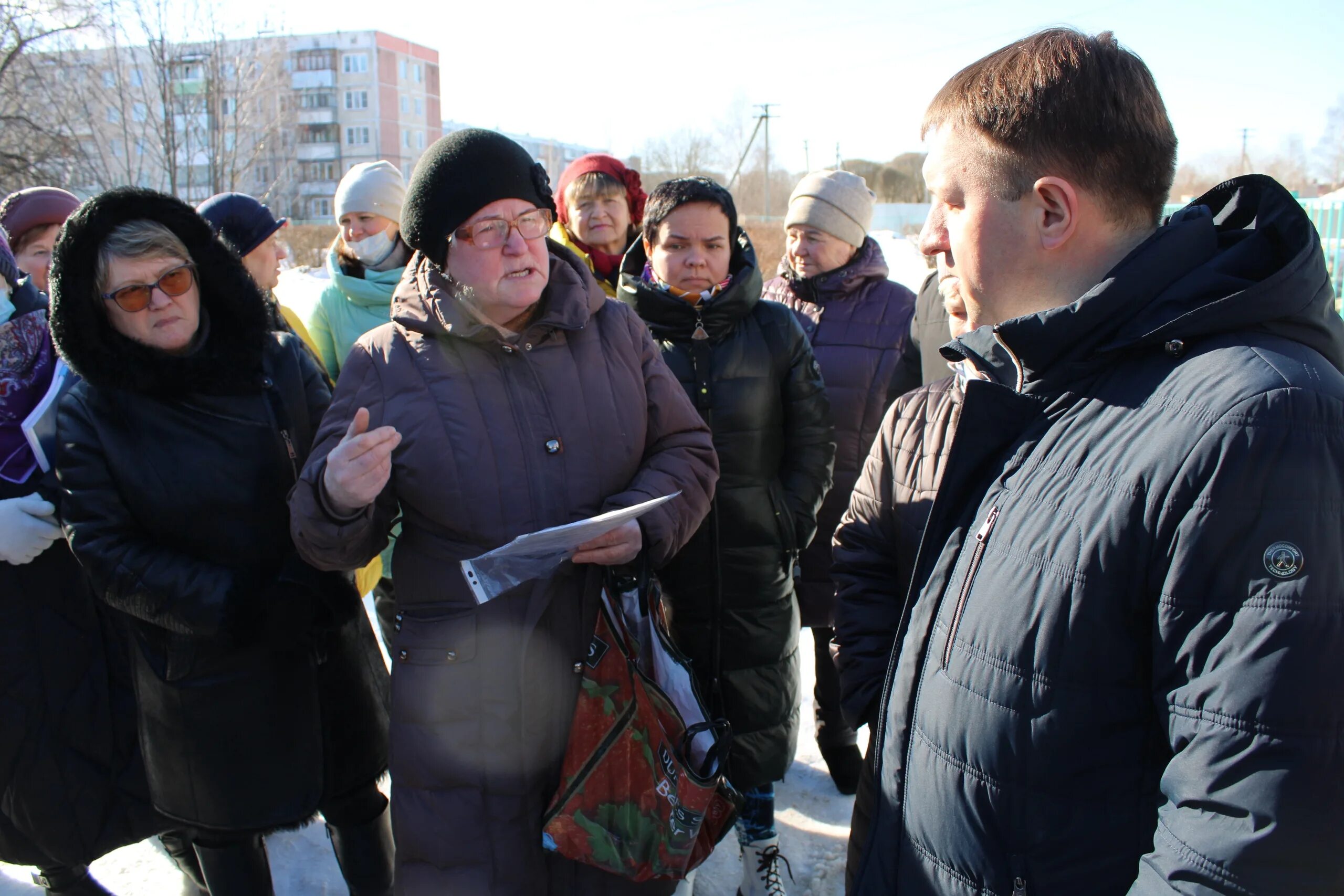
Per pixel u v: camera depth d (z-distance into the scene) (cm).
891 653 130
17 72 1945
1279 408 88
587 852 156
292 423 189
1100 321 105
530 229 161
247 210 275
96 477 173
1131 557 96
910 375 262
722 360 221
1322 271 98
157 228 169
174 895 235
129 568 171
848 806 270
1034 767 102
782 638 224
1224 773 85
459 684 161
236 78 2894
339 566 163
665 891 171
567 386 167
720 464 217
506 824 162
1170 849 88
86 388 176
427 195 158
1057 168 105
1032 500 106
